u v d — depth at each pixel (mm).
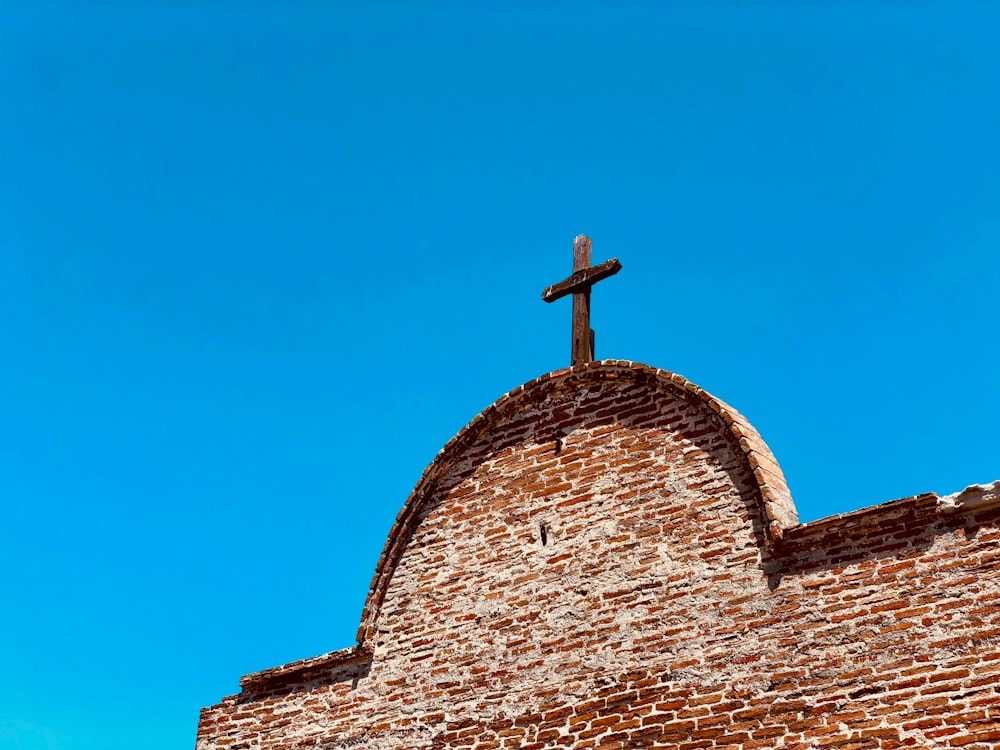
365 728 16000
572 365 16953
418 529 17078
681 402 15617
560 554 15555
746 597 13797
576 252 18438
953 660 12250
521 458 16672
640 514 15156
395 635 16438
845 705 12617
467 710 15273
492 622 15672
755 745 12938
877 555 13172
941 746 11922
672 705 13695
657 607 14391
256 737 16922
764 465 14516
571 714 14406
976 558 12594
